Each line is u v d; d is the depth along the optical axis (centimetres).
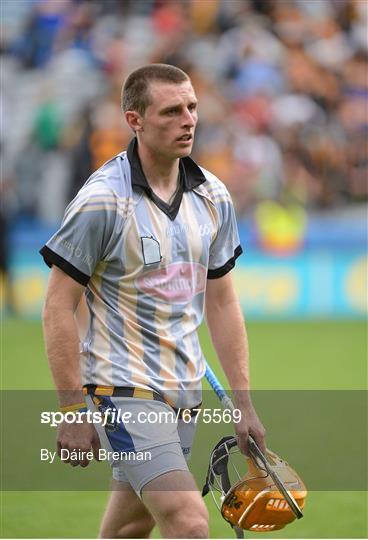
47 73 6644
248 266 5712
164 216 1373
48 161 6191
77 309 1401
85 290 1395
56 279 1348
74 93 6506
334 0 7044
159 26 6900
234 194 6109
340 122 6538
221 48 6750
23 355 4294
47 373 3841
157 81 1357
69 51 6762
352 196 6334
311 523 2003
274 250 5722
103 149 6041
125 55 6700
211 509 2144
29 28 6825
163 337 1370
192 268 1396
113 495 1477
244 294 5712
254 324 5441
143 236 1355
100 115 6188
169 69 1370
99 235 1344
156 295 1369
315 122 6456
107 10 6950
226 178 6147
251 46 6725
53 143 6238
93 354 1369
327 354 4338
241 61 6662
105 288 1375
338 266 5734
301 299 5744
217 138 6253
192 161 1417
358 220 5931
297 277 5741
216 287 1473
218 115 6353
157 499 1310
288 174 6219
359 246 5741
